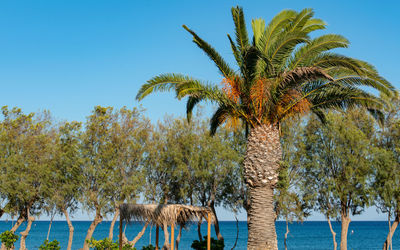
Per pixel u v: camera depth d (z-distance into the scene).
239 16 13.68
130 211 16.77
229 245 70.75
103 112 32.50
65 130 32.19
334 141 29.92
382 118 15.42
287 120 15.86
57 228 159.75
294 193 30.17
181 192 30.06
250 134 14.39
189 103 17.23
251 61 13.30
